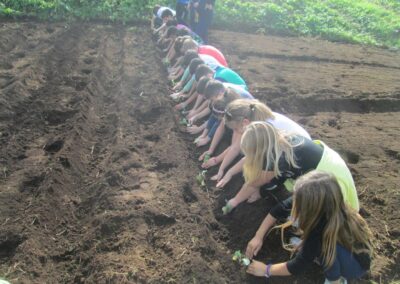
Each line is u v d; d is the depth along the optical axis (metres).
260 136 1.69
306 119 3.24
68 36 4.26
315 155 1.75
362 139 2.99
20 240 1.88
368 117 3.42
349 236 1.49
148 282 1.69
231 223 2.09
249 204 2.16
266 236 1.98
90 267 1.79
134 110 3.01
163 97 3.19
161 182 2.32
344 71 4.31
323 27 5.58
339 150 2.80
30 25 4.46
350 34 5.55
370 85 3.97
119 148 2.56
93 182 2.33
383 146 2.90
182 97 3.22
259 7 5.57
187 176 2.37
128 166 2.42
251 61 4.28
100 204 2.12
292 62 4.41
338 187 1.44
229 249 1.96
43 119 2.82
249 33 5.21
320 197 1.41
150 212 2.05
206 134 2.72
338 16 6.11
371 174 2.54
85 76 3.44
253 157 1.70
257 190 2.14
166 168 2.45
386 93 3.78
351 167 2.60
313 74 4.12
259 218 2.07
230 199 2.23
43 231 1.96
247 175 1.77
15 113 2.82
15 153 2.48
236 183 2.31
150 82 3.41
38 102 2.95
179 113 3.07
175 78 3.54
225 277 1.79
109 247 1.88
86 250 1.89
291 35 5.34
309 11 6.02
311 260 1.54
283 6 5.93
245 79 3.77
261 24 5.35
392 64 4.70
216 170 2.45
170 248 1.87
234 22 5.26
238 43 4.73
